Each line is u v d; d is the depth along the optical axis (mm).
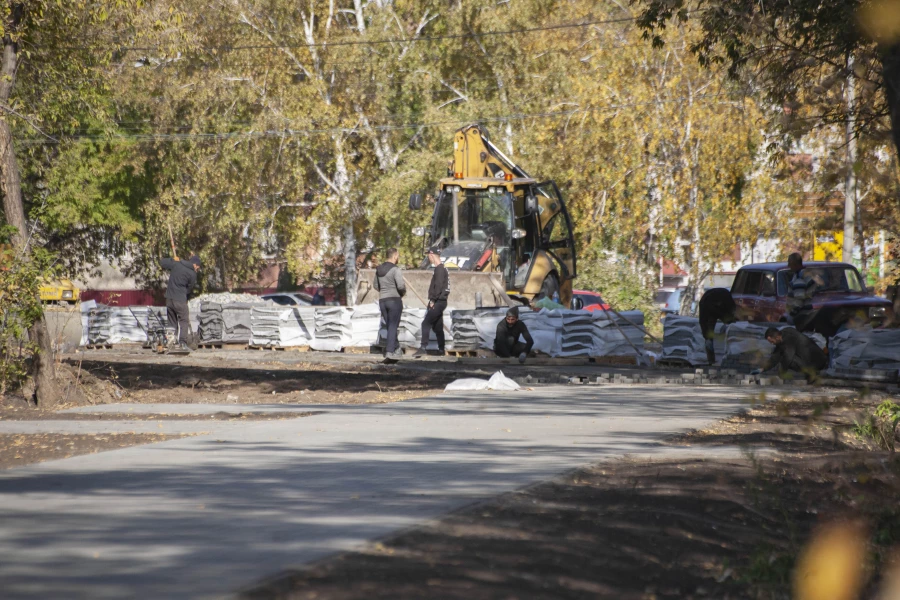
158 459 26891
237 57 145000
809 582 12891
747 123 112688
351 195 148250
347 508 20016
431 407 40719
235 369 58781
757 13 39156
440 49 147875
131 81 140250
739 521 20234
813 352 50938
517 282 79000
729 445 29516
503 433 32406
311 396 45875
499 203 79000
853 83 23141
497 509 19906
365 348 79125
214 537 17469
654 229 124125
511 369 61281
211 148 146750
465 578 14938
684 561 17406
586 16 142625
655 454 27641
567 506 20469
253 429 33656
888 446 27203
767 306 70062
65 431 33656
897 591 14828
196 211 152500
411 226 144625
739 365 60375
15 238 43000
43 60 51719
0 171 43031
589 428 33594
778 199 112062
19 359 43719
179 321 77375
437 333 69750
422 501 20703
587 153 124000
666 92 118750
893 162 13461
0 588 14203
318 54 150250
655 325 114188
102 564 15586
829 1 36000
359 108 149625
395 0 153750
